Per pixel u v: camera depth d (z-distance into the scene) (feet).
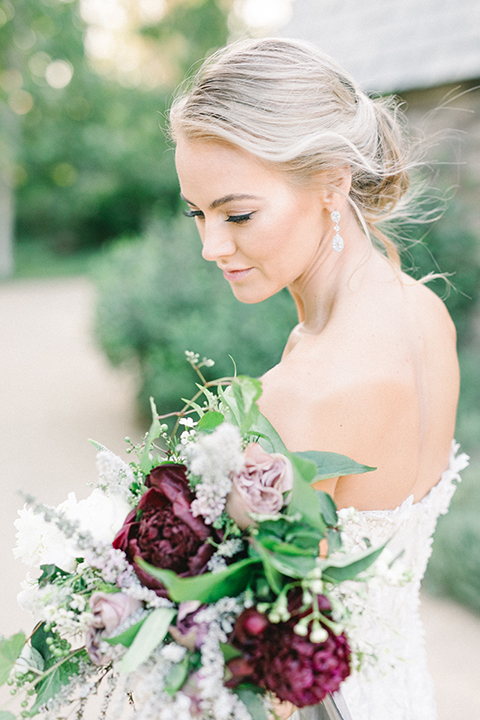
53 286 52.06
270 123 3.19
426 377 3.75
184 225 20.31
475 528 10.47
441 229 18.07
